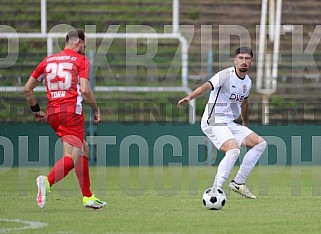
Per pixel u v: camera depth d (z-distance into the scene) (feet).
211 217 76.18
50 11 208.54
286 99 179.01
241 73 91.71
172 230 66.85
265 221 73.15
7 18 206.49
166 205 88.48
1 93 171.63
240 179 95.96
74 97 81.30
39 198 78.69
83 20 207.00
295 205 88.63
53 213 79.46
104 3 212.02
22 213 79.46
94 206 82.74
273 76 174.50
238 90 91.97
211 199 82.99
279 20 192.24
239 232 65.98
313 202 92.58
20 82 173.78
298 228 68.59
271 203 91.25
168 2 213.87
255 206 87.51
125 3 212.43
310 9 214.07
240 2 214.28
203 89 90.38
